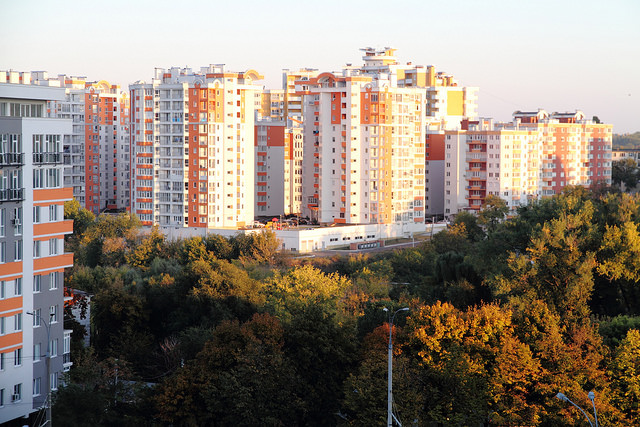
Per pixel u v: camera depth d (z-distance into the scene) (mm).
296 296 164250
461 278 167125
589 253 148500
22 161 118375
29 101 123625
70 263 125688
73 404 113062
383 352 117250
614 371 118062
